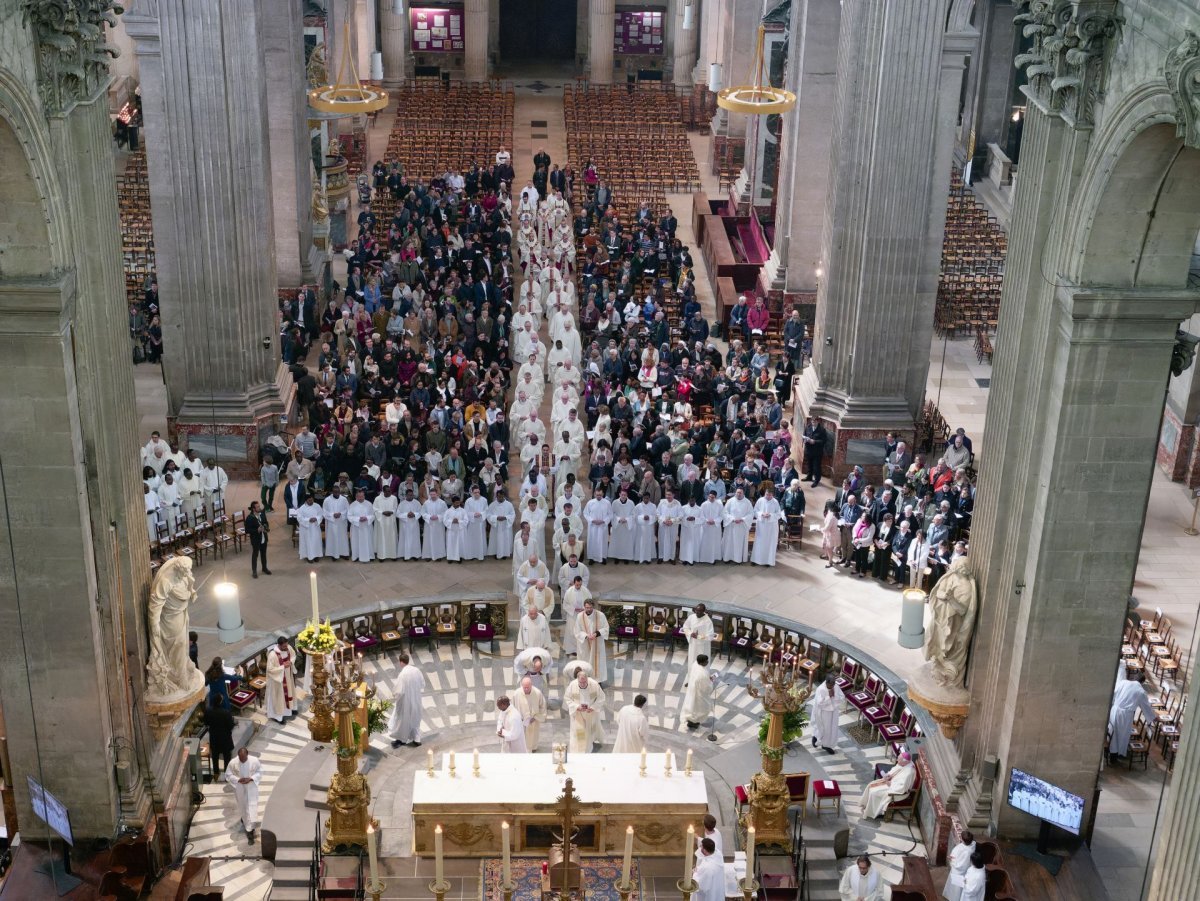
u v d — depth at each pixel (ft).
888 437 100.12
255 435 100.01
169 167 93.71
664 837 66.08
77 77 55.31
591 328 125.08
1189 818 46.60
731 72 161.07
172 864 65.82
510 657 82.74
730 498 90.33
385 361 109.50
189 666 65.41
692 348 116.37
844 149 95.55
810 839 67.82
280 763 73.61
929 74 92.17
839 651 80.84
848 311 99.25
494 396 104.88
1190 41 45.88
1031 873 63.31
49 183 53.98
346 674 65.82
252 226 97.71
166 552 89.51
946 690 66.03
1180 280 56.08
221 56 91.45
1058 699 62.85
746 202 148.97
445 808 64.75
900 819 70.49
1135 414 58.08
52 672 60.75
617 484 94.02
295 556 91.30
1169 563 92.38
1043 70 56.90
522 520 89.15
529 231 139.85
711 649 83.66
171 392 99.55
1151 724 75.61
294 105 118.42
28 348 55.83
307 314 119.96
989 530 63.82
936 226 96.32
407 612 83.56
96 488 59.72
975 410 112.57
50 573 59.21
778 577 90.07
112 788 63.10
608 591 87.97
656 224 145.18
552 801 64.90
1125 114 52.08
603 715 78.23
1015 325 60.80
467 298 123.75
